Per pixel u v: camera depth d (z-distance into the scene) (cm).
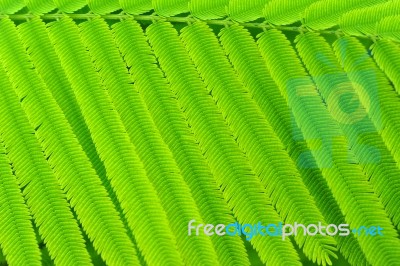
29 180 206
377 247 194
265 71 208
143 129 207
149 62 214
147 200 202
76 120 213
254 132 203
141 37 218
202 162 204
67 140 208
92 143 213
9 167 207
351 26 209
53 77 216
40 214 205
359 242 196
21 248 205
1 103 211
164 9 221
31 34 222
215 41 214
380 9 206
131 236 215
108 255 203
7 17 225
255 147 202
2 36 221
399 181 193
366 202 194
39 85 214
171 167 203
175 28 218
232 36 213
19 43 220
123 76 213
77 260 205
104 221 204
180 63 213
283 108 203
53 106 211
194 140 205
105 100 210
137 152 205
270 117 203
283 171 200
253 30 215
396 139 195
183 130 206
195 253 200
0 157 207
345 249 200
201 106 207
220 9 218
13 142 208
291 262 198
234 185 201
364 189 194
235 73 209
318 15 212
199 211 202
